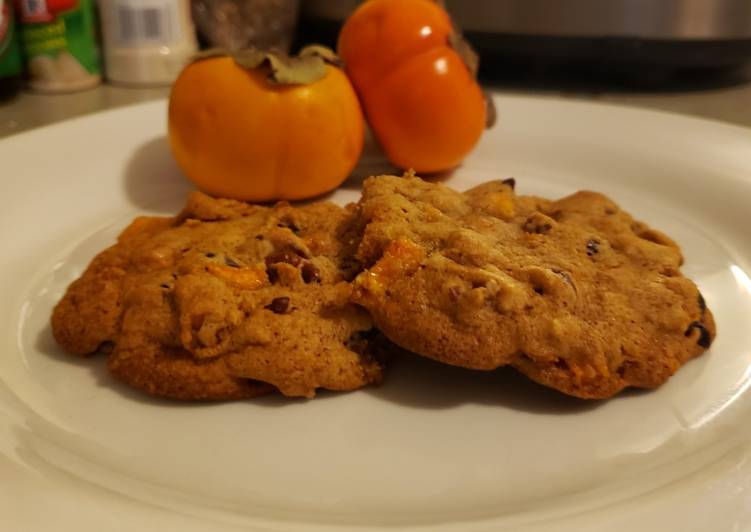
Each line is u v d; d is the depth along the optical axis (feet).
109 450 0.46
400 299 0.50
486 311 0.49
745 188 0.75
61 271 0.65
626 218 0.64
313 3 1.18
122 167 0.80
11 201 0.71
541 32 1.09
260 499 0.43
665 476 0.44
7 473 0.40
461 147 0.80
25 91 1.08
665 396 0.51
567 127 0.88
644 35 1.08
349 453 0.47
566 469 0.46
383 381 0.52
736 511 0.39
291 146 0.72
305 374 0.49
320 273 0.55
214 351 0.49
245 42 1.14
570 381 0.49
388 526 0.41
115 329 0.53
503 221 0.59
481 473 0.45
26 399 0.50
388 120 0.79
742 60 1.13
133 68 1.10
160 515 0.39
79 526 0.37
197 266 0.54
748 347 0.55
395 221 0.55
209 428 0.48
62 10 1.04
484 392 0.51
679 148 0.82
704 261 0.66
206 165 0.73
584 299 0.51
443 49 0.79
